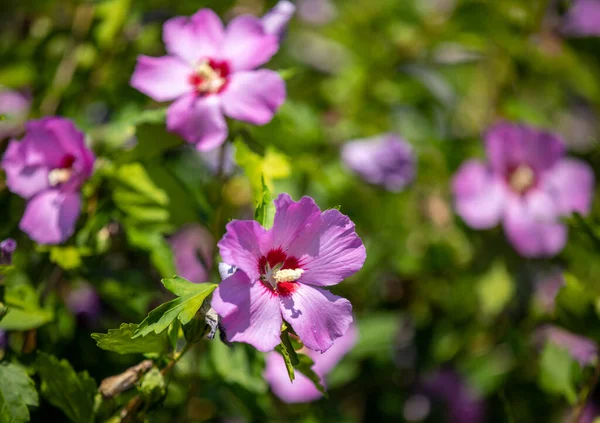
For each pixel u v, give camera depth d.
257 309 0.69
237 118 0.80
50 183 0.82
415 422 1.04
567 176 1.07
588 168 1.07
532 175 1.07
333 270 0.72
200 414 0.95
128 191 0.84
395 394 1.04
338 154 1.07
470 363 1.03
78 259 0.82
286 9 0.84
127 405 0.73
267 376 0.93
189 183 0.93
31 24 1.02
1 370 0.75
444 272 1.07
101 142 0.88
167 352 0.74
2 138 0.91
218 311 0.68
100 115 1.00
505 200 1.06
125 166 0.84
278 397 0.97
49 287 0.85
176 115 0.81
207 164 1.02
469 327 1.06
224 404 0.91
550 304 1.04
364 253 0.71
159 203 0.84
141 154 0.83
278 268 0.71
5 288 0.79
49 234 0.81
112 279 0.86
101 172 0.84
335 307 0.71
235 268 0.71
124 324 0.70
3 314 0.76
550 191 1.06
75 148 0.81
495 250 1.08
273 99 0.80
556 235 1.05
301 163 0.91
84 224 0.83
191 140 0.80
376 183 1.07
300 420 0.96
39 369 0.74
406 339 1.06
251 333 0.69
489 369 1.02
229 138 0.84
